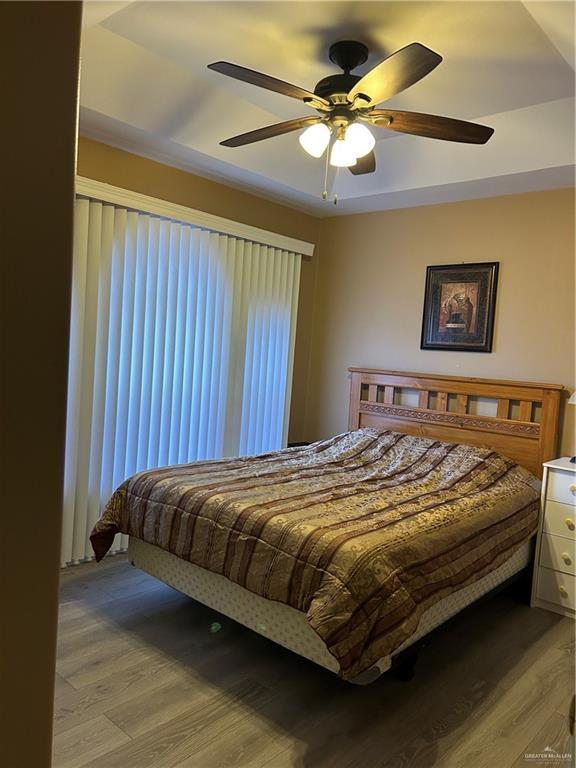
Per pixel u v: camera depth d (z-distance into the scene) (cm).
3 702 57
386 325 435
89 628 267
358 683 202
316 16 230
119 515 288
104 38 257
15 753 58
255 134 244
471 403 384
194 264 376
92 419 331
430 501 274
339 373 465
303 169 389
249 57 269
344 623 192
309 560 211
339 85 232
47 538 60
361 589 198
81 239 312
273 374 443
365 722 210
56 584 61
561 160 309
